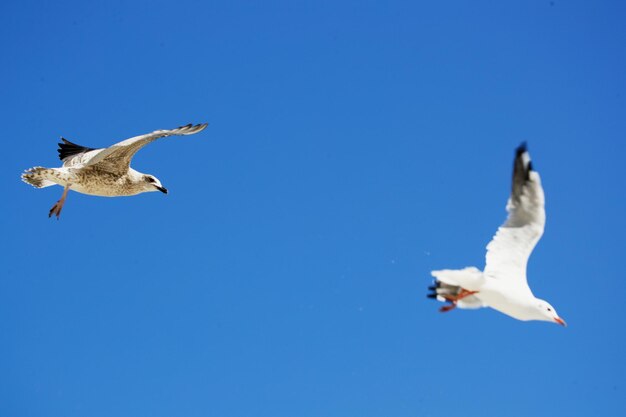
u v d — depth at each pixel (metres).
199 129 14.81
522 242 12.45
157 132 14.48
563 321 12.27
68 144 16.34
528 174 12.26
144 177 15.65
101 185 15.12
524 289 12.40
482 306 13.05
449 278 12.30
